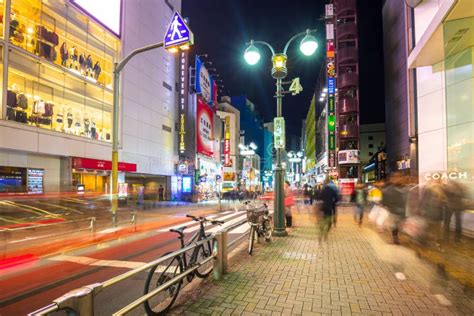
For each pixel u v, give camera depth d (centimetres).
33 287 572
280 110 1080
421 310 429
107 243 1000
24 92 1723
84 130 2195
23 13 1727
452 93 1031
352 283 543
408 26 1627
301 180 9200
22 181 1728
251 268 640
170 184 3550
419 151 1357
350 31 3819
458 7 809
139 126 2888
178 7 3828
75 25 2136
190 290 508
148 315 397
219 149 5891
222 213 2152
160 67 3341
